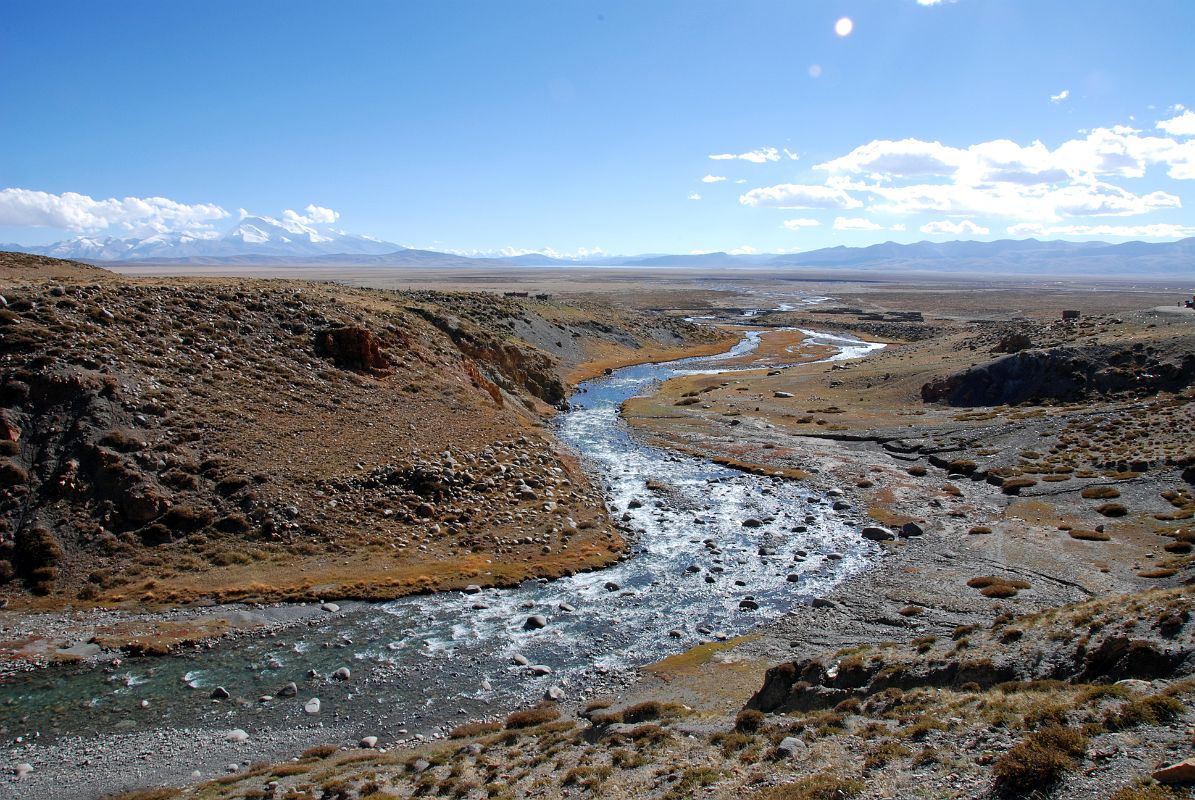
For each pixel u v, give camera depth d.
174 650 25.14
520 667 24.91
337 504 35.78
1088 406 59.75
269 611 28.19
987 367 70.44
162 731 20.77
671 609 29.62
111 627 26.08
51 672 23.44
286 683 23.52
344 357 50.62
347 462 39.16
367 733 21.03
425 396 51.00
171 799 16.67
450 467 41.16
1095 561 32.19
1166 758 10.90
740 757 15.43
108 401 35.41
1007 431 55.41
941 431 57.81
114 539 30.41
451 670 24.66
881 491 45.03
